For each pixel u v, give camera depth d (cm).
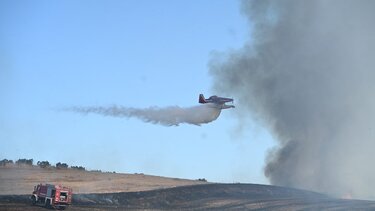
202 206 13388
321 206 14162
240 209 13225
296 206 13988
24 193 14238
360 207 14138
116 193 14025
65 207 11362
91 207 11794
